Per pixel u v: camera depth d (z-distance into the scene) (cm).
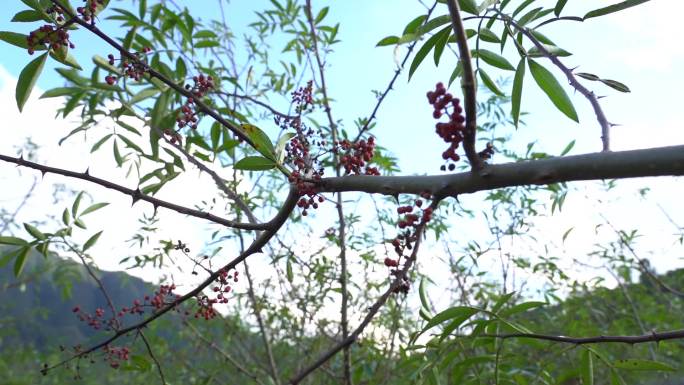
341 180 177
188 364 554
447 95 133
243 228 201
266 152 180
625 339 170
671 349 489
